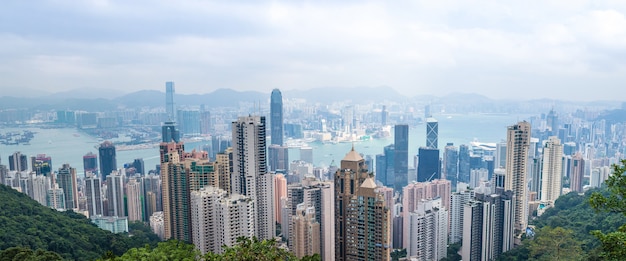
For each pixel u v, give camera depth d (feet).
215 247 316.81
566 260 268.62
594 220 323.57
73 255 296.71
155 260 142.82
